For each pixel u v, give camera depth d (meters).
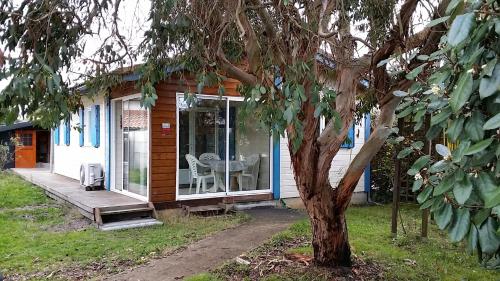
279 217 8.41
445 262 5.42
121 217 7.91
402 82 4.07
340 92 4.03
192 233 6.94
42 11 3.47
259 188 9.85
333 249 4.87
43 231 7.17
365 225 7.56
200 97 8.84
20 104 2.96
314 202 4.71
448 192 1.77
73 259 5.51
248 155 9.69
